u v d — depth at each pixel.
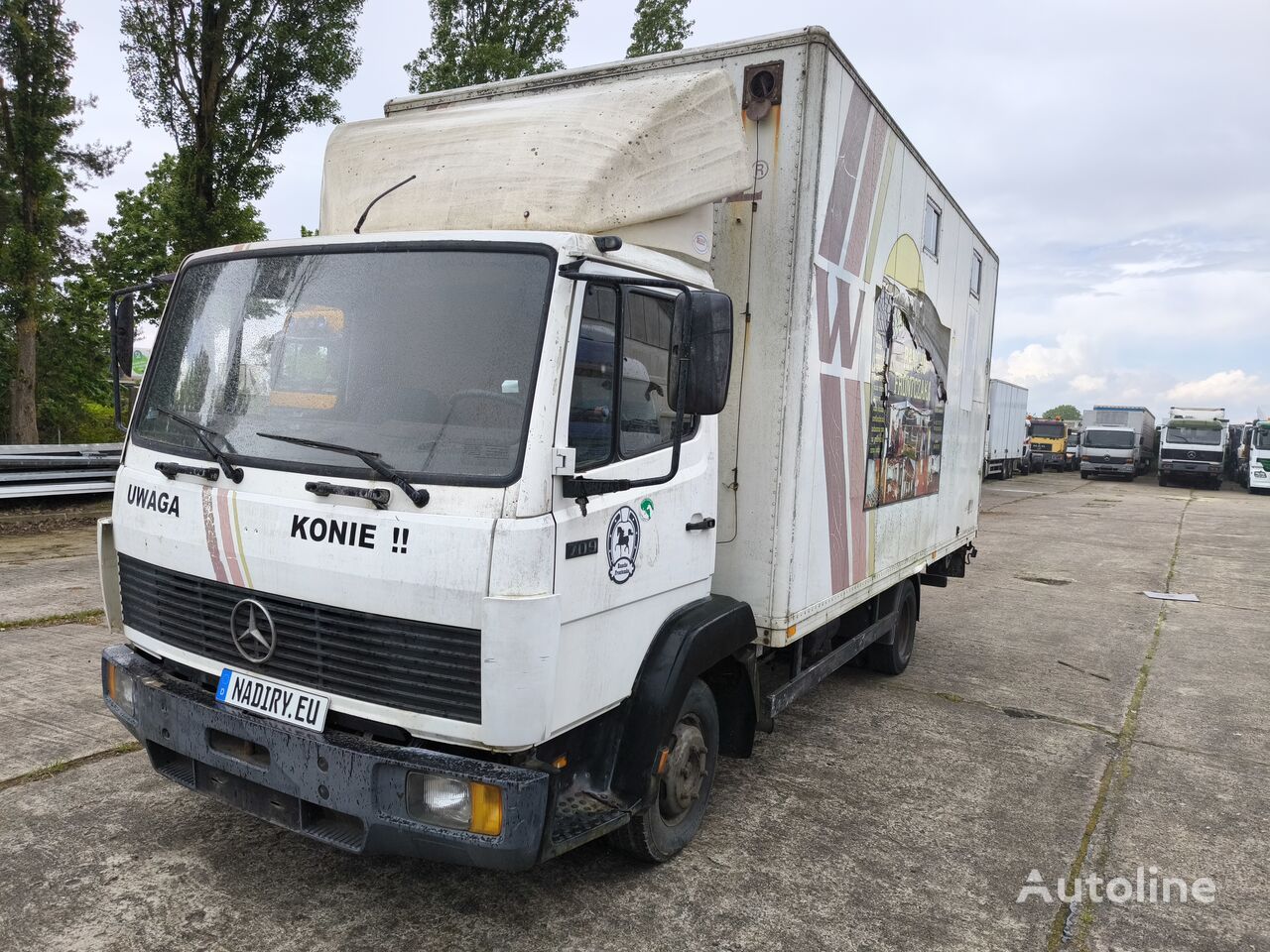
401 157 3.52
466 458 2.71
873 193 4.67
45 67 15.16
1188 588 11.52
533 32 14.91
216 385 3.24
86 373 24.33
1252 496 30.19
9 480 11.55
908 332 5.55
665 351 3.36
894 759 5.11
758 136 3.92
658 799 3.54
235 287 3.30
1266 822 4.47
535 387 2.68
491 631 2.55
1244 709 6.39
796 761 5.01
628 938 3.16
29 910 3.14
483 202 3.18
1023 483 33.69
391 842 2.71
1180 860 4.02
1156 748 5.51
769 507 3.92
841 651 5.23
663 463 3.33
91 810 3.90
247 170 13.75
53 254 17.17
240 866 3.50
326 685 2.85
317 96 14.05
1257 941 3.39
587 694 2.97
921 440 6.06
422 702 2.70
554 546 2.68
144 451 3.38
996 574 12.23
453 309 2.87
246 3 13.38
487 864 2.65
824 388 4.17
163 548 3.22
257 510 2.92
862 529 4.96
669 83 3.44
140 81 13.11
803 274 3.84
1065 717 6.04
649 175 3.26
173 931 3.06
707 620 3.51
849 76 4.16
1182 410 35.38
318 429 2.95
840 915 3.40
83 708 5.10
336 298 3.05
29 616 7.07
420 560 2.63
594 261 2.93
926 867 3.83
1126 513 22.17
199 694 3.12
